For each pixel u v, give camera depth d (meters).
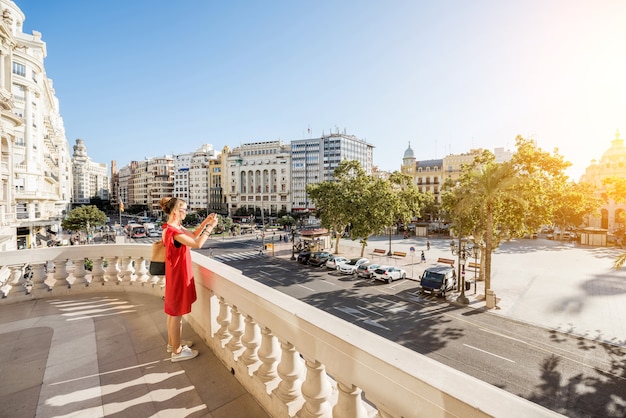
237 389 2.94
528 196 19.80
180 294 3.36
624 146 57.38
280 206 105.81
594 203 48.03
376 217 30.03
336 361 1.91
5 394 2.78
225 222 63.06
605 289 23.17
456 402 1.23
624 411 9.62
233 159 112.81
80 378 3.06
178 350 3.43
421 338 15.12
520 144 23.08
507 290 23.16
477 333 15.64
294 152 104.50
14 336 4.00
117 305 5.23
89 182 165.38
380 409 1.64
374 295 22.14
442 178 76.06
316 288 24.02
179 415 2.56
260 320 2.70
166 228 3.38
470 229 24.59
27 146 34.69
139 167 139.62
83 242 48.84
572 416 9.47
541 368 12.23
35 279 5.61
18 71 33.94
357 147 108.25
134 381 3.03
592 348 13.90
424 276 22.30
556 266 31.58
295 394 2.45
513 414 1.10
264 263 34.81
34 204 35.00
